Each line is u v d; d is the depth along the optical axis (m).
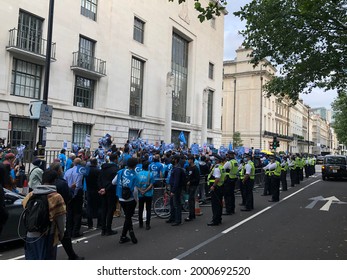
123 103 25.80
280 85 15.89
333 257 6.15
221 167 9.24
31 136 18.97
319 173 35.97
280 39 14.12
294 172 20.64
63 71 20.70
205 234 8.00
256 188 19.19
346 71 15.12
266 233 8.13
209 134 40.16
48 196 4.50
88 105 22.98
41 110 9.82
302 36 13.77
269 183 16.03
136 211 10.92
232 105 61.12
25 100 18.36
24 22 18.58
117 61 25.22
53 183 4.68
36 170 7.41
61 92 20.58
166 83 31.62
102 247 6.80
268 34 14.19
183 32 35.03
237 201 14.16
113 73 24.78
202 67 39.03
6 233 6.46
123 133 25.77
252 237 7.71
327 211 11.47
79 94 22.22
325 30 13.65
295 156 22.42
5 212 5.21
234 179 10.95
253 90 58.97
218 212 9.09
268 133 60.25
